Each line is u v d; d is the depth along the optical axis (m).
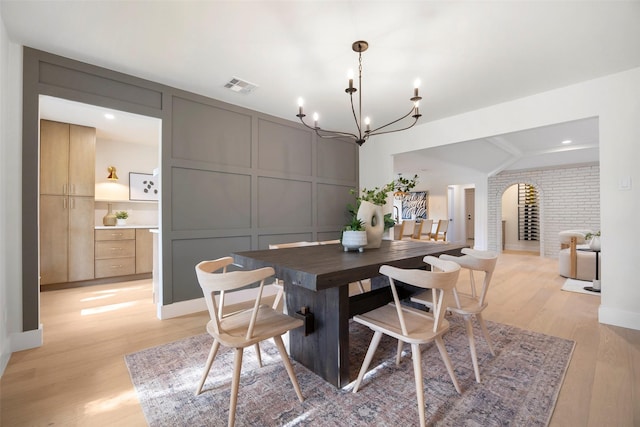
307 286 1.43
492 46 2.19
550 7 1.78
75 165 3.97
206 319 2.80
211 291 1.43
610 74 2.60
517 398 1.56
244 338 1.43
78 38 2.10
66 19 1.89
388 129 4.21
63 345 2.23
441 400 1.55
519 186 8.28
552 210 6.76
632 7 1.77
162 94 2.81
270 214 3.67
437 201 9.21
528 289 3.81
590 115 2.70
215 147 3.18
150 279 4.58
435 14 1.84
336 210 4.45
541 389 1.64
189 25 1.96
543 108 2.96
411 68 2.51
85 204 4.05
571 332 2.42
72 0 1.72
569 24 1.93
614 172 2.58
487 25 1.95
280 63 2.44
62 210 3.88
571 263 4.36
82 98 2.40
